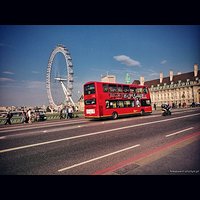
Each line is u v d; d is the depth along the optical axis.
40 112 24.34
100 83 18.17
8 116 20.56
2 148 7.73
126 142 8.00
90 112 18.27
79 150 6.95
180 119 16.34
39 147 7.66
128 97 20.67
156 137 8.84
